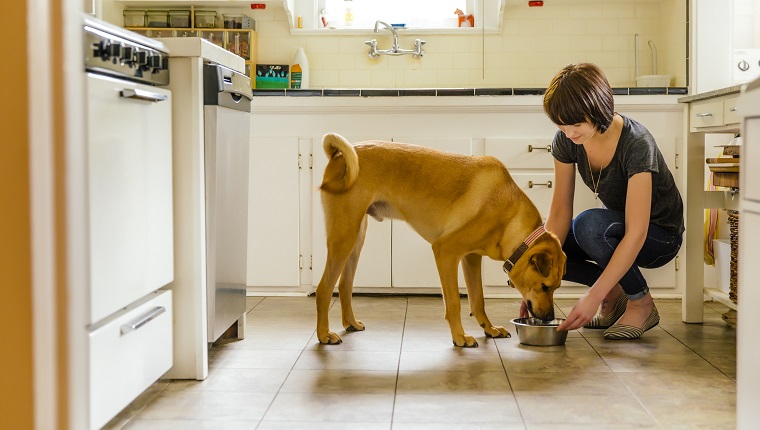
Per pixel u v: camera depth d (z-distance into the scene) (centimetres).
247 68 437
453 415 197
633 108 375
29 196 79
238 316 279
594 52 442
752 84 121
